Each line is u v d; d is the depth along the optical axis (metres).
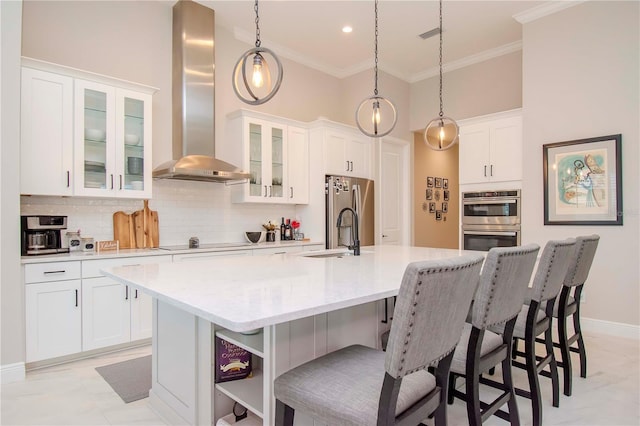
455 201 7.22
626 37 3.58
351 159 5.15
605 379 2.66
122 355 3.13
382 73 5.55
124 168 3.42
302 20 4.35
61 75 3.07
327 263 2.39
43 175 2.97
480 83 5.29
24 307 2.73
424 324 1.11
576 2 3.84
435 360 1.21
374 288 1.55
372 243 5.32
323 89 5.64
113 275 1.92
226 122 4.51
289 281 1.72
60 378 2.67
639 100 3.50
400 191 6.04
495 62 5.14
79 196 3.19
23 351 2.72
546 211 4.02
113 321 3.15
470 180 4.71
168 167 3.54
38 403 2.32
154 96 3.90
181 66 3.92
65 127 3.08
